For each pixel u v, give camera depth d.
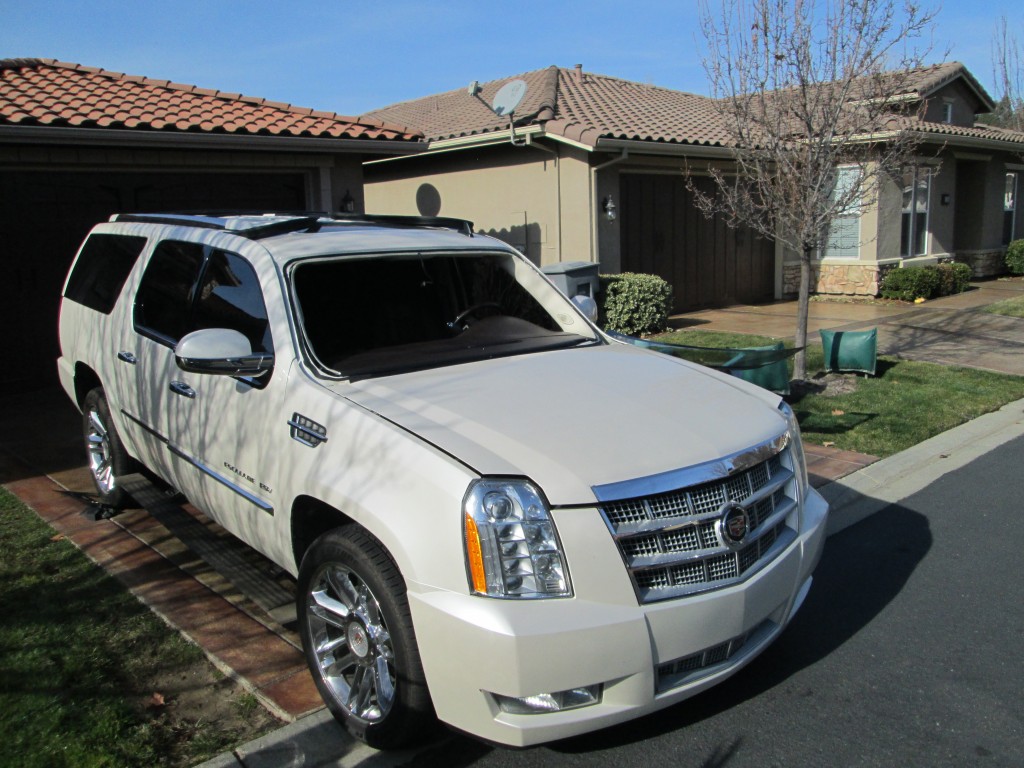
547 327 4.86
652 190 14.49
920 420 7.77
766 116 8.43
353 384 3.64
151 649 3.91
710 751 3.25
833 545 5.24
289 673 3.72
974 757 3.20
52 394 9.52
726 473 3.13
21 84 9.84
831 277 17.17
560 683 2.79
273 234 4.39
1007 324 13.12
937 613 4.34
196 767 3.11
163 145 8.95
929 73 18.25
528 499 2.89
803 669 3.83
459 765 3.19
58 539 5.24
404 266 4.48
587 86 17.45
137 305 5.02
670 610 2.92
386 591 3.03
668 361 4.29
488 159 14.73
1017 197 21.81
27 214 9.50
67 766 3.07
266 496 3.74
